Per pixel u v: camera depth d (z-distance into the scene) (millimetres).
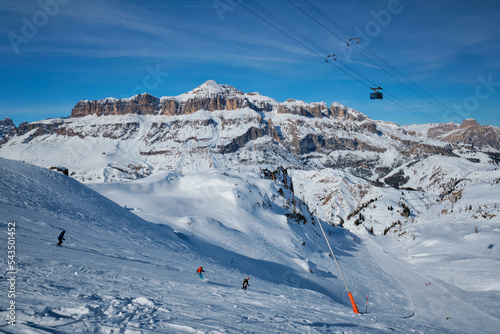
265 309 18266
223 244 117000
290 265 116250
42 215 45594
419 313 83125
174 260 45469
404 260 197250
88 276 18078
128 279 20562
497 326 73812
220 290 25281
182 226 123438
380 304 92750
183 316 11102
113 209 75938
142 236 62031
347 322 19812
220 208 169750
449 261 168000
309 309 23766
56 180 70750
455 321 76000
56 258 22188
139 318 9430
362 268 158125
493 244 182125
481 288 121562
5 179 56969
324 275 121812
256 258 110750
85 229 47000
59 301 10086
